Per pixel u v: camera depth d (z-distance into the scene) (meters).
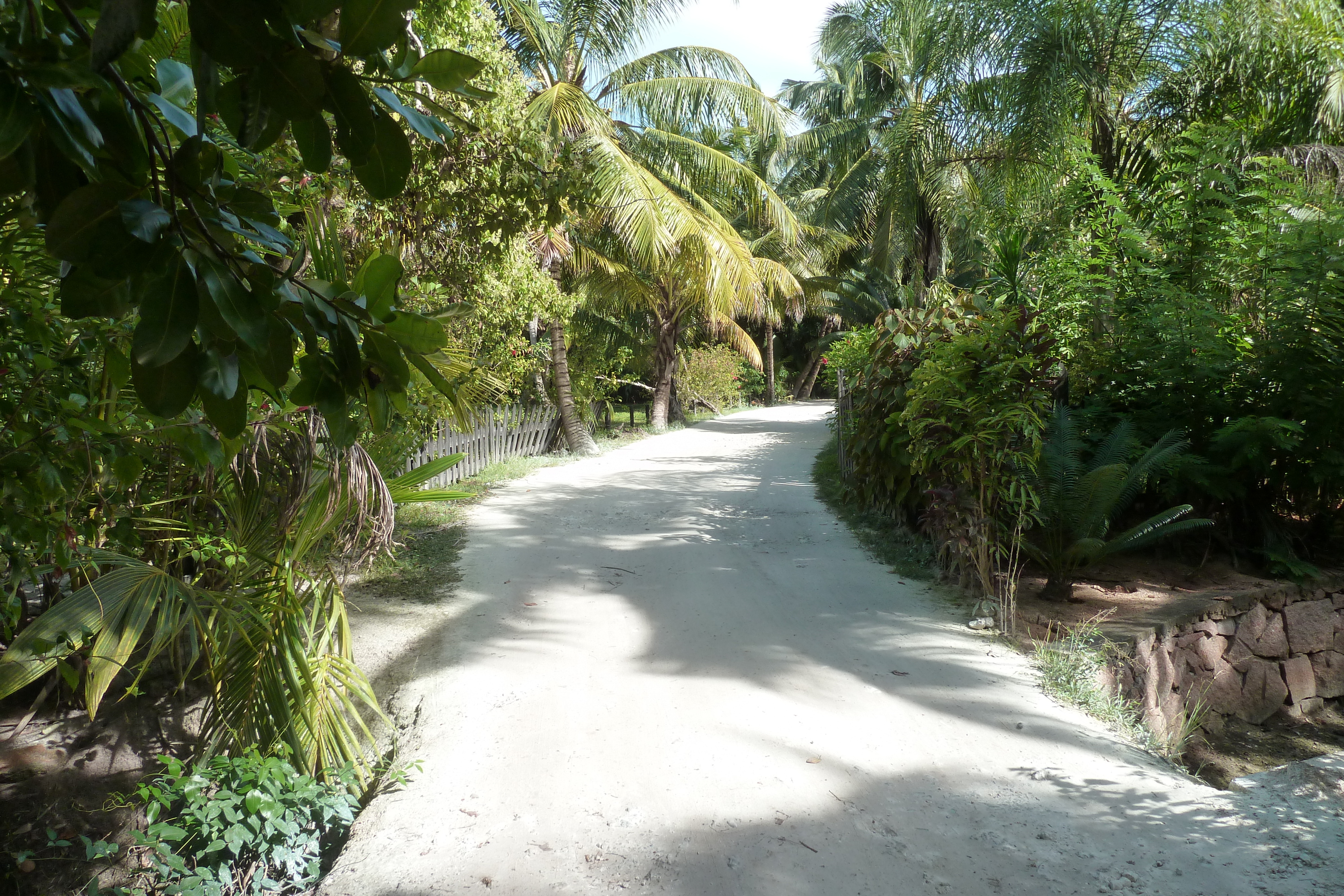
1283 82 8.55
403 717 4.39
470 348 9.13
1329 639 6.53
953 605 6.02
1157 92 8.96
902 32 11.01
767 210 15.07
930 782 3.62
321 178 4.16
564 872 2.99
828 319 35.84
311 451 4.13
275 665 3.80
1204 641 5.80
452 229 6.56
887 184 12.22
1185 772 3.88
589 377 17.84
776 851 3.12
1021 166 9.15
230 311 1.05
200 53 0.97
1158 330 6.95
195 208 1.06
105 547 3.69
